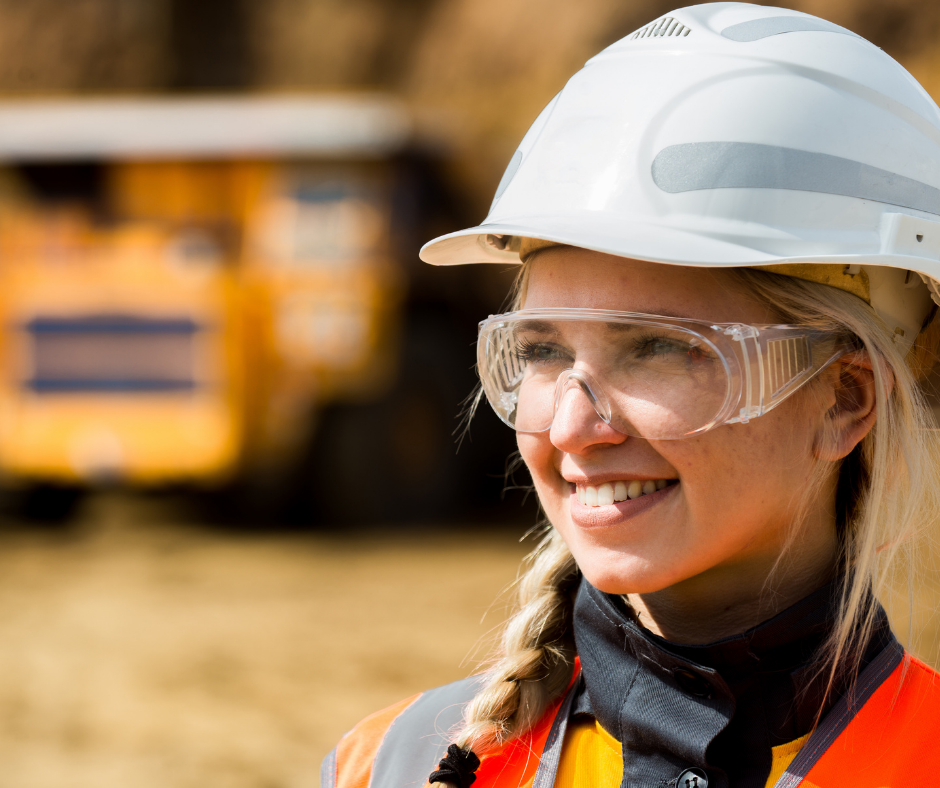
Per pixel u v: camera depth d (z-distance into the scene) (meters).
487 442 10.09
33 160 8.66
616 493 1.12
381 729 1.34
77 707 4.92
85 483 8.17
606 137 1.15
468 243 1.40
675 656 1.07
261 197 8.58
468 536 8.55
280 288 8.21
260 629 6.02
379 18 18.30
